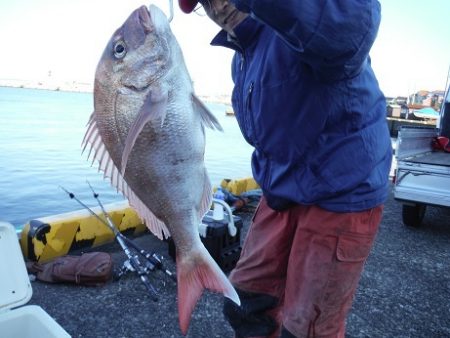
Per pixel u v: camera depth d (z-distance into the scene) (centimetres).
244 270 226
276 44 170
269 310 225
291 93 170
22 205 1211
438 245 549
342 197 182
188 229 179
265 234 220
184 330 170
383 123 191
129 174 171
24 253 412
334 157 178
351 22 137
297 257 197
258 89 179
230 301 230
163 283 383
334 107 170
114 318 323
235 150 2784
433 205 561
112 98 166
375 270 451
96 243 465
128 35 164
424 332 330
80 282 367
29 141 2405
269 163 201
